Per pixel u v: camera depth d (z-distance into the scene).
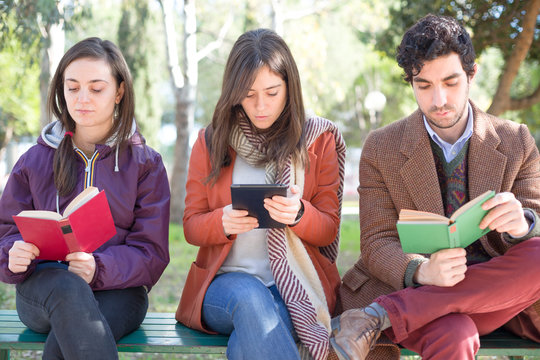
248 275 2.38
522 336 2.42
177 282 6.16
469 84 2.43
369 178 2.64
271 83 2.46
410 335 2.23
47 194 2.55
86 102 2.46
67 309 2.09
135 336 2.45
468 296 2.15
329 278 2.65
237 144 2.60
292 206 2.21
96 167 2.57
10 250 2.18
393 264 2.37
